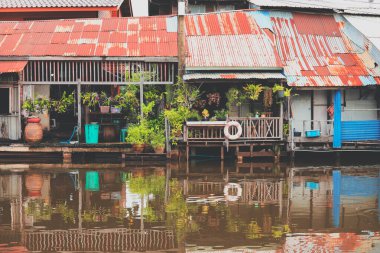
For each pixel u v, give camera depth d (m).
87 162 26.08
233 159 27.38
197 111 26.58
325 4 33.19
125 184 20.70
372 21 30.78
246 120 26.34
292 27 29.75
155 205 17.42
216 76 26.19
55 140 28.38
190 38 28.31
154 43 27.75
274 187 20.33
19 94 26.53
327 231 14.74
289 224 15.34
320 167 25.20
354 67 28.19
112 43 27.67
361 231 14.74
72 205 17.42
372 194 19.17
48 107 27.11
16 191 19.48
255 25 29.48
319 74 27.41
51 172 23.25
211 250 13.19
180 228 14.92
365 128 27.88
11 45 27.33
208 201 18.00
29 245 13.53
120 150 26.19
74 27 29.08
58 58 26.53
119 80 26.98
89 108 28.30
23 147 26.02
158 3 38.62
